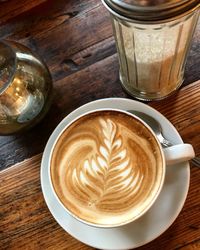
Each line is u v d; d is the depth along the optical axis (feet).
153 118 0.94
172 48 0.89
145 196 0.84
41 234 0.93
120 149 0.88
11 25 1.14
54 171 0.88
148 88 1.02
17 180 0.98
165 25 0.77
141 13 0.70
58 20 1.12
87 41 1.10
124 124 0.90
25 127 0.98
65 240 0.92
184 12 0.70
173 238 0.90
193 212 0.91
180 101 1.01
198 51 1.04
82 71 1.07
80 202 0.85
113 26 0.88
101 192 0.86
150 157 0.86
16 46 1.00
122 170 0.87
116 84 1.05
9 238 0.94
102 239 0.87
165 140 0.92
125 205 0.84
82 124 0.91
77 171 0.88
